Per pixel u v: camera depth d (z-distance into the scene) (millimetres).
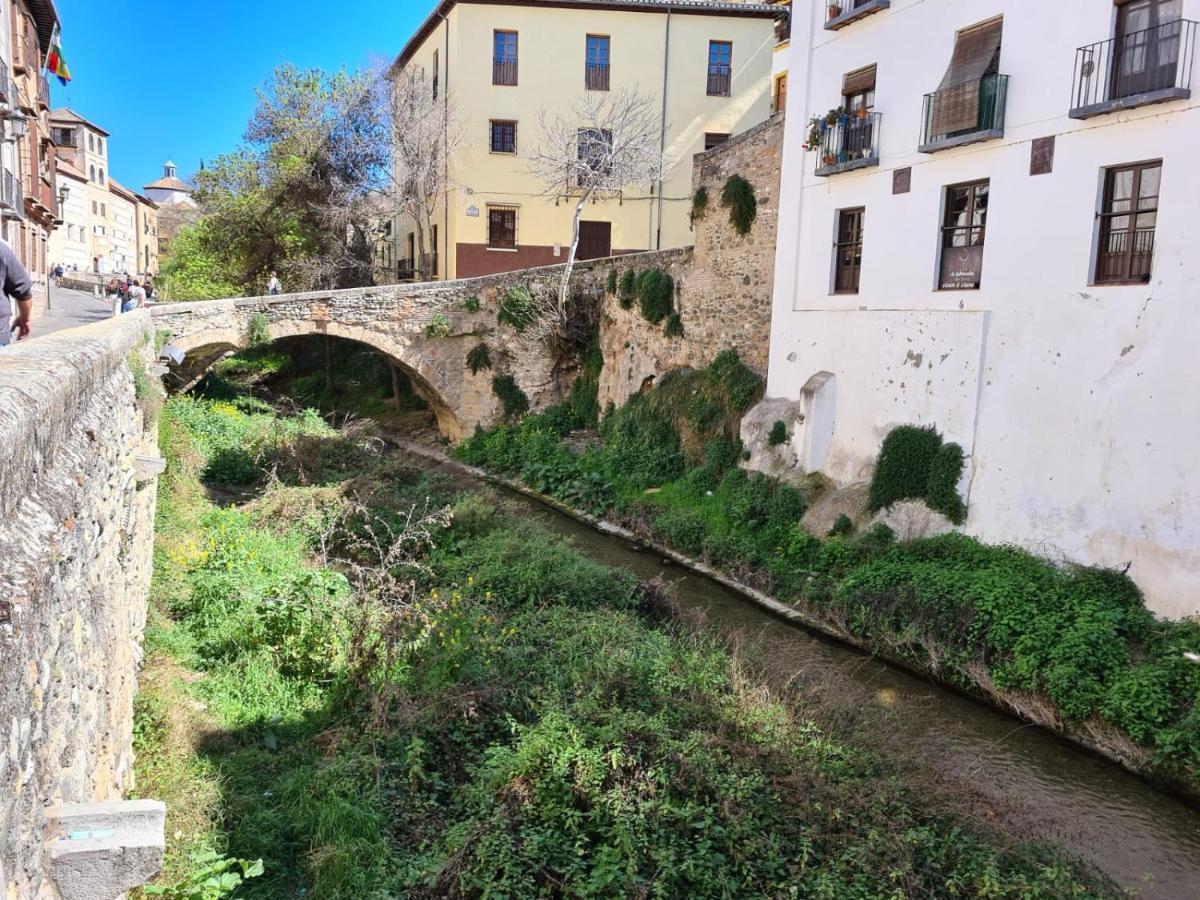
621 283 22656
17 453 2631
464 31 26656
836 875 6316
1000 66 12102
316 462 18406
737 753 7535
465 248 27500
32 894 2496
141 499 8844
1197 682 8914
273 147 29344
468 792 7027
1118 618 9992
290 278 29453
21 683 2346
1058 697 9531
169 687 7715
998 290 12234
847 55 15062
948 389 13016
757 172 18203
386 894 5832
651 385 21859
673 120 27359
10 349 4277
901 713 10039
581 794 6867
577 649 9719
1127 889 6863
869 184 14594
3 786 2105
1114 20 10594
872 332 14523
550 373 24797
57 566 3053
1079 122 10992
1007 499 12078
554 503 20203
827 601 12852
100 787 4258
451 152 26875
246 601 9523
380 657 8617
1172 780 8586
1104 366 10781
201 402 22438
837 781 7348
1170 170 9969
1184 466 9852
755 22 27188
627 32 26953
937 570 12047
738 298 18891
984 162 12391
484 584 11922
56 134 51656
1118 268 10766
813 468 15695
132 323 10516
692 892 6184
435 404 25703
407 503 15531
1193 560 9750
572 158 24906
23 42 22375
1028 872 6609
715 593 14406
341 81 30156
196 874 5262
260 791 6711
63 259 48031
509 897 5930
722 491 17141
